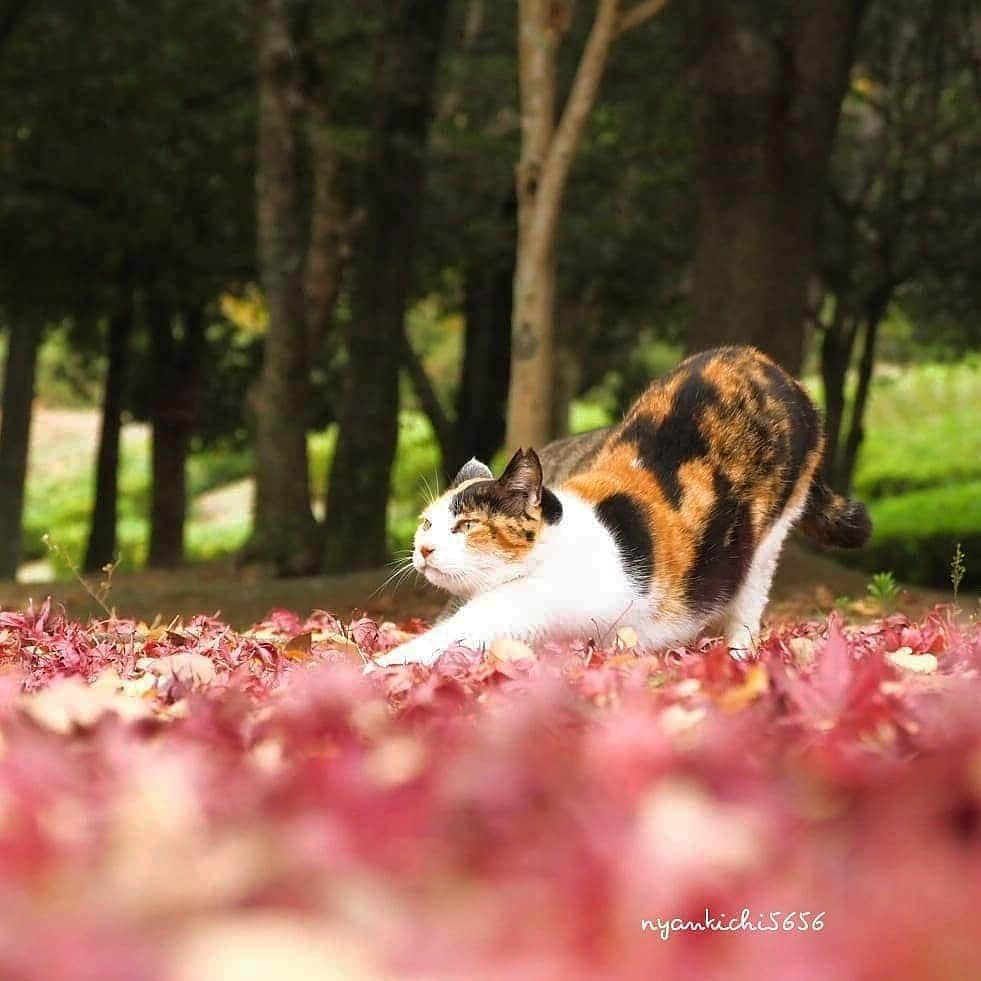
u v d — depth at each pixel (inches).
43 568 1530.5
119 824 117.5
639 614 265.1
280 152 669.9
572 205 1004.6
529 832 109.0
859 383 1078.4
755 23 615.5
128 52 870.4
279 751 156.6
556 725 155.3
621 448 281.0
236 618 493.7
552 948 83.5
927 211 1020.5
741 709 161.5
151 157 912.9
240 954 79.1
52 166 905.5
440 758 134.2
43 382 2060.8
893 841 99.5
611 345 1248.2
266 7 663.8
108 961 78.7
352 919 88.8
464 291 1092.5
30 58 860.6
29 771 133.9
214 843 109.4
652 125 987.9
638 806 110.3
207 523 1728.6
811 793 120.0
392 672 221.8
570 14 578.6
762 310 625.9
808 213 634.2
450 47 999.6
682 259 1044.5
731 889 93.6
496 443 1048.8
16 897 95.7
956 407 1850.4
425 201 963.3
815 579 559.2
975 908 81.7
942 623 289.6
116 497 1099.3
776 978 77.1
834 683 164.6
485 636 252.5
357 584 539.2
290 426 685.9
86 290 976.9
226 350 1209.4
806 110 619.8
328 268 758.5
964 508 1219.2
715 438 280.1
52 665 255.0
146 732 170.6
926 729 144.6
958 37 1029.2
